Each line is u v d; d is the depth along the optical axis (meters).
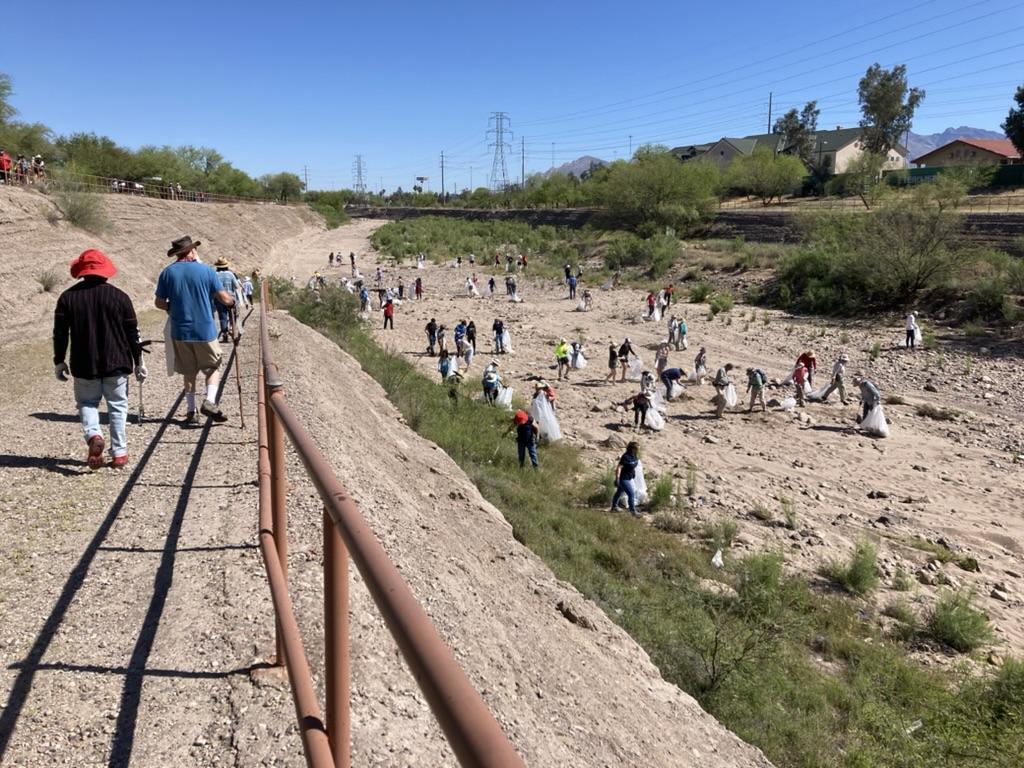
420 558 6.36
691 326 33.91
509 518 11.30
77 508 5.62
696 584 10.60
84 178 41.47
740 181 81.62
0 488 5.96
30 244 24.09
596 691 5.77
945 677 8.91
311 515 5.77
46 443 7.31
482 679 4.73
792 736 7.17
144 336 15.48
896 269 33.88
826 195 78.06
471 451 15.05
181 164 86.31
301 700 1.94
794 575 11.49
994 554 12.82
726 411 21.19
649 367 26.23
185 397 9.22
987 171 62.44
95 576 4.55
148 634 3.93
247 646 3.85
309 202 147.12
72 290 6.15
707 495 14.84
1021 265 31.28
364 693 3.76
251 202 89.31
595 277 50.03
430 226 96.50
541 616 6.94
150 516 5.52
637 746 5.23
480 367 26.23
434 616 5.28
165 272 7.74
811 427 19.80
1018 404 21.62
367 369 18.77
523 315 37.72
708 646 8.55
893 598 11.11
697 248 54.50
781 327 32.97
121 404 6.46
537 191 108.50
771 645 8.73
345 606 1.79
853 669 8.95
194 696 3.43
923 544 12.99
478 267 60.03
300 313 25.28
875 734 7.55
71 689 3.43
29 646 3.77
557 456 16.52
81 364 6.16
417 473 10.29
